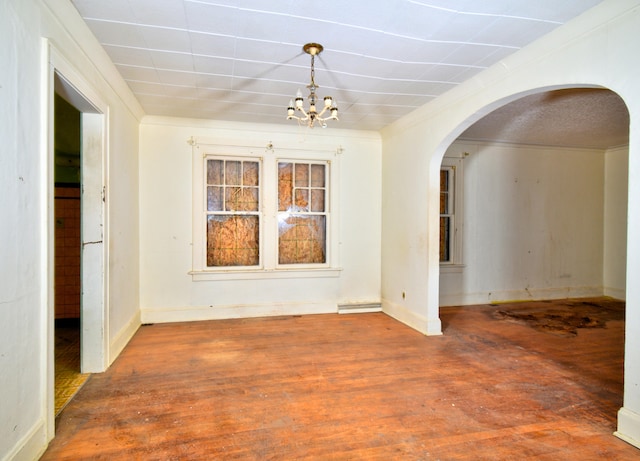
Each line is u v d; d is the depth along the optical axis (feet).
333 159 16.12
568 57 7.72
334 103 8.29
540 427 7.10
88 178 9.21
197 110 13.47
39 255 6.05
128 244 12.11
